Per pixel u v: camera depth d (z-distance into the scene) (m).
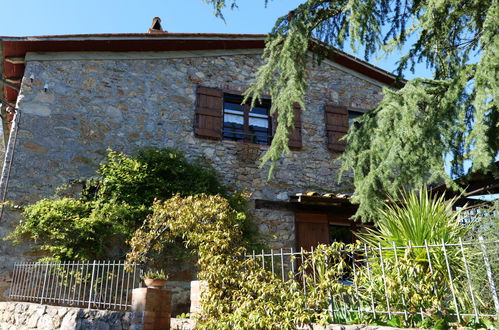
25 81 7.73
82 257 6.82
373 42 5.33
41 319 5.41
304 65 5.48
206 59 9.42
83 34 8.08
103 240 7.24
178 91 8.94
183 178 8.08
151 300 4.55
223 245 4.41
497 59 3.78
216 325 3.87
